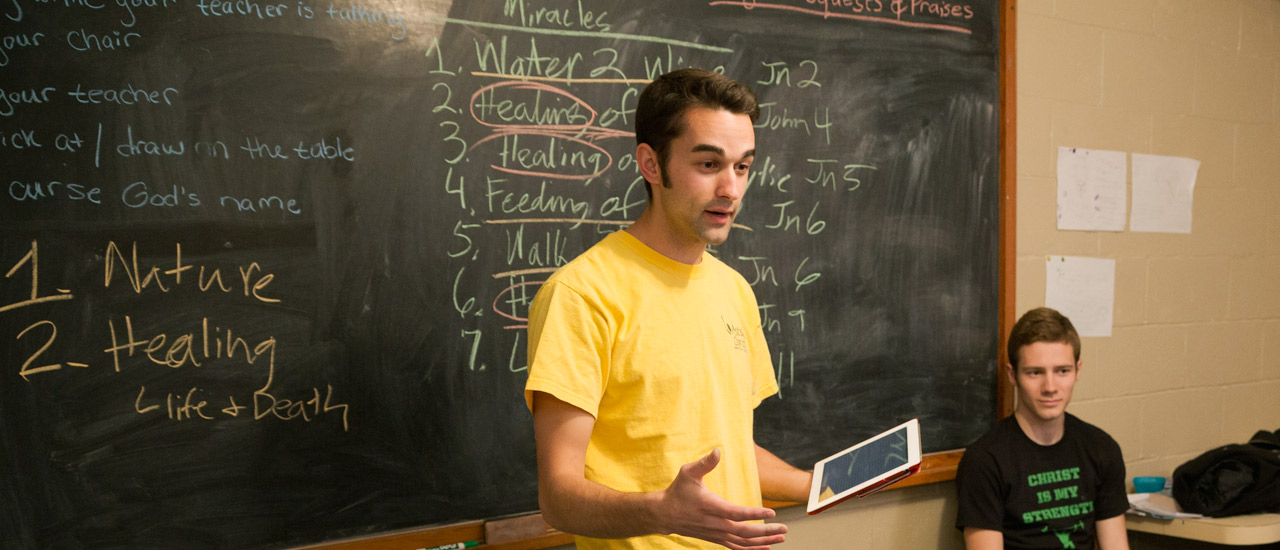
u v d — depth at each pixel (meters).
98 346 1.29
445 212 1.51
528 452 1.60
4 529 1.25
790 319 1.82
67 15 1.27
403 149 1.48
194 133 1.34
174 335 1.33
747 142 1.06
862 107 1.89
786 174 1.81
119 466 1.31
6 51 1.24
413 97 1.48
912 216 1.95
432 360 1.51
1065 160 2.17
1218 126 2.43
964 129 2.01
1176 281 2.37
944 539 2.05
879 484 1.01
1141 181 2.30
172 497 1.33
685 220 1.07
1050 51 2.14
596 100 1.63
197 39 1.34
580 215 1.62
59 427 1.28
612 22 1.64
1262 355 2.54
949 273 2.00
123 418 1.31
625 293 1.09
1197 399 2.42
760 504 1.19
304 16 1.40
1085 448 1.92
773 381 1.38
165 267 1.33
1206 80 2.41
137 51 1.31
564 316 1.04
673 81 1.07
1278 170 2.55
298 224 1.41
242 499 1.38
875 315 1.92
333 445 1.44
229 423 1.37
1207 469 2.05
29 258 1.26
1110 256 2.25
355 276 1.45
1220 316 2.45
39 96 1.26
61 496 1.28
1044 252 2.15
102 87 1.29
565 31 1.60
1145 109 2.30
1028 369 1.87
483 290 1.55
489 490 1.56
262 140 1.38
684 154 1.05
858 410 1.90
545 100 1.58
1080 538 1.89
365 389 1.46
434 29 1.49
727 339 1.17
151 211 1.32
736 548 0.93
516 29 1.56
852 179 1.88
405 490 1.49
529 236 1.58
